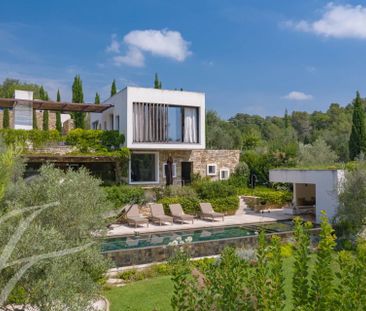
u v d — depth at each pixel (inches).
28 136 919.7
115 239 695.1
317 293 144.9
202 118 1080.8
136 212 829.8
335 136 2000.5
